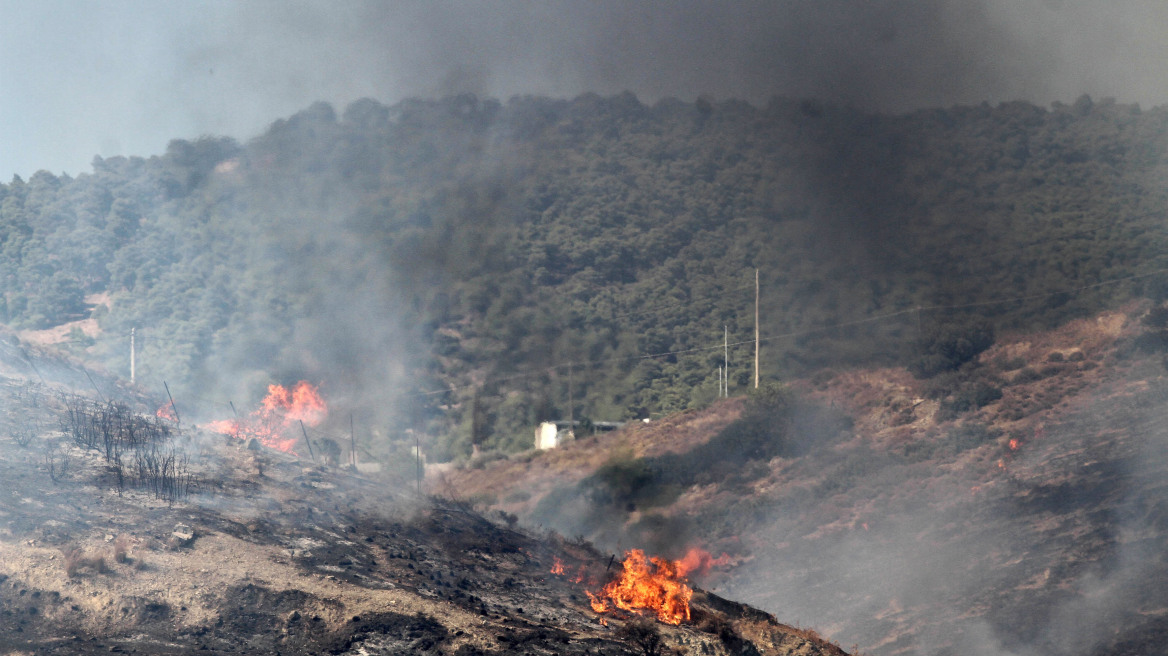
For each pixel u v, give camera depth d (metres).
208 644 21.33
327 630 22.64
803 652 29.81
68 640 20.19
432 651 22.28
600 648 23.86
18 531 23.89
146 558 24.11
